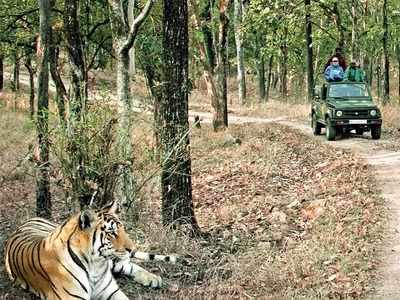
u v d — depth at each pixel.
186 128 10.92
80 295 7.23
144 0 18.27
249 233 11.66
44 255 7.44
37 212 10.52
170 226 10.70
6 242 8.68
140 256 8.99
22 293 8.00
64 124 9.98
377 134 21.03
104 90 10.61
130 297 8.48
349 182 14.36
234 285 8.84
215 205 14.23
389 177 14.62
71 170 10.02
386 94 33.75
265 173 16.64
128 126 10.47
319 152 19.00
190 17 24.86
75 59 10.80
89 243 7.25
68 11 10.91
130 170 10.46
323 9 34.00
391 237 10.37
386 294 8.23
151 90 15.16
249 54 49.34
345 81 22.36
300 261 9.43
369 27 35.59
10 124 24.44
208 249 10.50
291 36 37.97
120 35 11.08
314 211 12.33
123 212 10.94
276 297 8.25
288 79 59.56
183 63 10.82
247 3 38.31
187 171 11.08
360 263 9.20
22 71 51.88
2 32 20.14
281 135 23.53
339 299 8.14
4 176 14.66
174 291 8.79
